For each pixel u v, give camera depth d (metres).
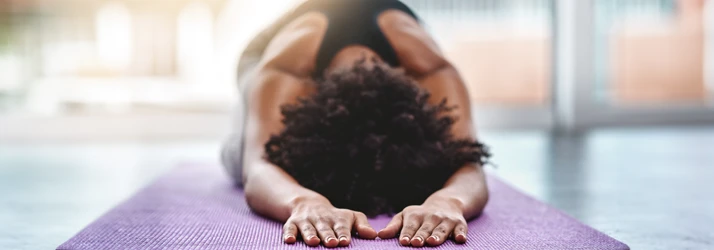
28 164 2.81
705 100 4.83
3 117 3.95
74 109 4.06
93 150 3.41
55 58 3.99
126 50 4.04
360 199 1.37
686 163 2.72
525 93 4.83
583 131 4.30
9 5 3.91
